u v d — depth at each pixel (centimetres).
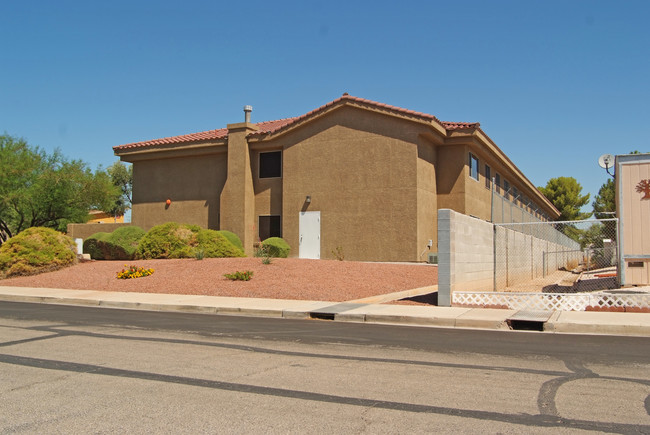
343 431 513
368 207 2644
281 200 2928
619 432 509
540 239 2780
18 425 532
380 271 2014
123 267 2189
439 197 2775
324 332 1100
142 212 3294
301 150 2828
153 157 3241
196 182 3156
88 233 3378
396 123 2612
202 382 690
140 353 873
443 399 614
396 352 884
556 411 570
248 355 859
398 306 1441
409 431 512
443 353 875
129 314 1383
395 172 2598
